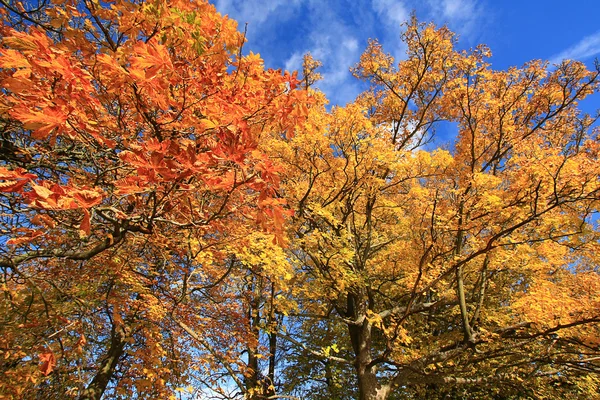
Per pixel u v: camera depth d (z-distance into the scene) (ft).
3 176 4.38
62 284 15.44
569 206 17.61
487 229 22.74
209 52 7.70
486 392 30.25
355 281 23.35
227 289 25.02
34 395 15.02
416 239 24.47
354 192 25.34
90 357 20.53
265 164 5.97
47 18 10.77
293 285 23.89
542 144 26.55
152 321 18.26
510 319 27.12
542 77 26.48
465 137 27.99
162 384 16.40
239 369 20.39
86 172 11.39
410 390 32.30
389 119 33.99
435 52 28.86
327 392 34.81
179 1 7.33
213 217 7.79
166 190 7.06
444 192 23.62
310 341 37.93
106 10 7.46
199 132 7.77
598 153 16.94
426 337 29.76
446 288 27.25
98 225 10.21
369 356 25.64
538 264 23.20
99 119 8.13
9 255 10.41
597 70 24.97
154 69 5.92
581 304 19.16
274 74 8.27
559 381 25.25
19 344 14.44
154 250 16.58
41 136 5.21
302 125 8.52
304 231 27.89
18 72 5.61
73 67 5.73
